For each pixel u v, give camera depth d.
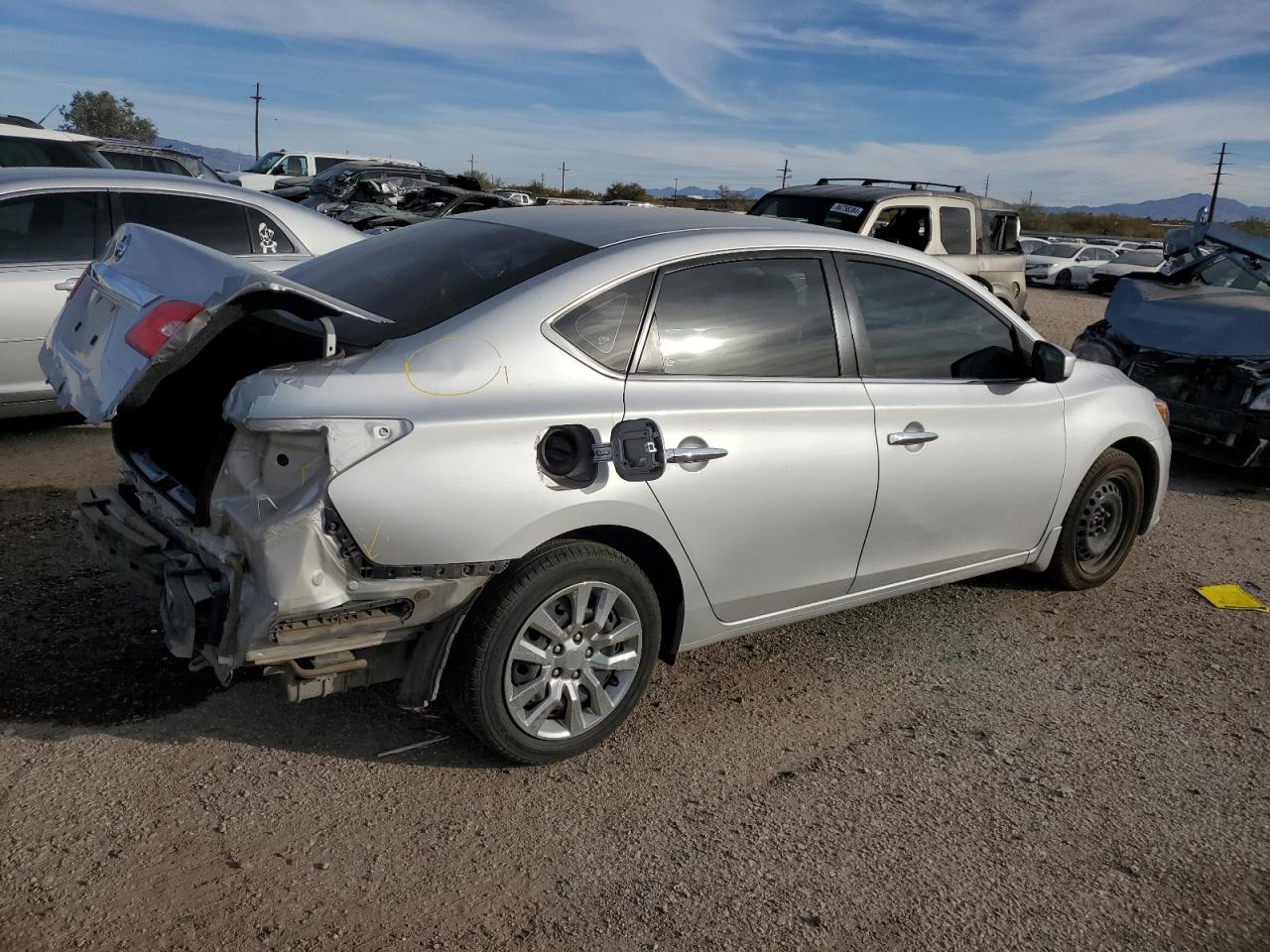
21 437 6.05
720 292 3.35
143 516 3.11
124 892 2.46
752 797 3.10
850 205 10.70
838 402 3.54
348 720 3.31
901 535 3.85
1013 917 2.68
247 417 2.51
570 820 2.91
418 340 2.84
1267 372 6.74
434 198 17.95
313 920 2.44
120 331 2.71
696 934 2.52
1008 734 3.62
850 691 3.83
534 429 2.81
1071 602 4.85
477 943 2.42
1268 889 2.88
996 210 11.77
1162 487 5.14
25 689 3.26
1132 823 3.13
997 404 4.09
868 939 2.55
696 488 3.15
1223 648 4.48
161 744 3.07
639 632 3.20
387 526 2.58
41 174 5.79
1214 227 7.84
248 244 6.32
